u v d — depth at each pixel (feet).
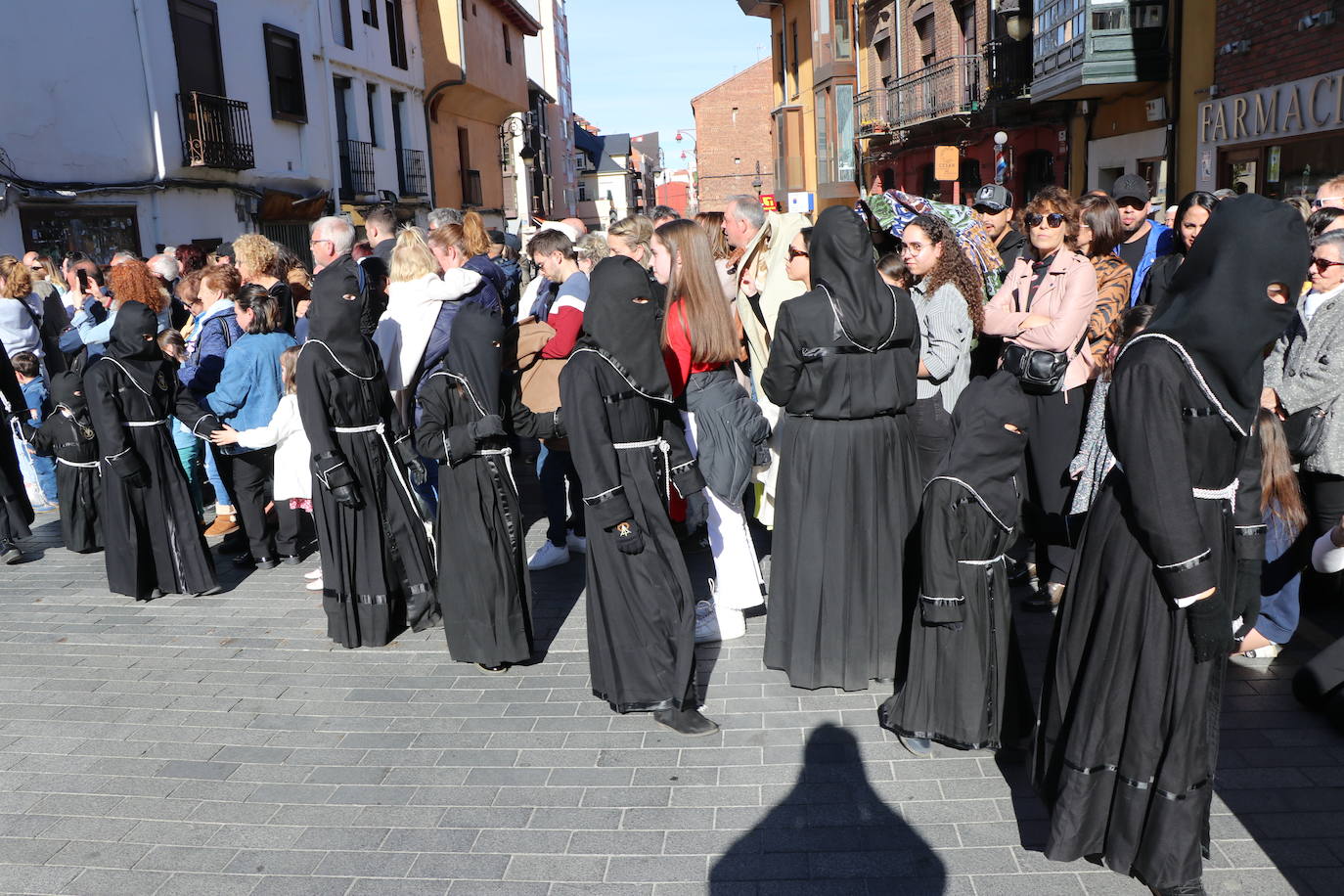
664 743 13.80
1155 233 21.62
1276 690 14.35
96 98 45.09
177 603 20.52
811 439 14.35
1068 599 10.60
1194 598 9.30
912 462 14.69
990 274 18.84
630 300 13.64
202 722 15.17
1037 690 14.55
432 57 87.20
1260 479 10.29
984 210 20.22
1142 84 49.55
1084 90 51.65
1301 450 16.02
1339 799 11.70
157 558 20.47
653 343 13.96
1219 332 9.12
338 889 11.00
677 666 13.97
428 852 11.59
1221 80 42.45
